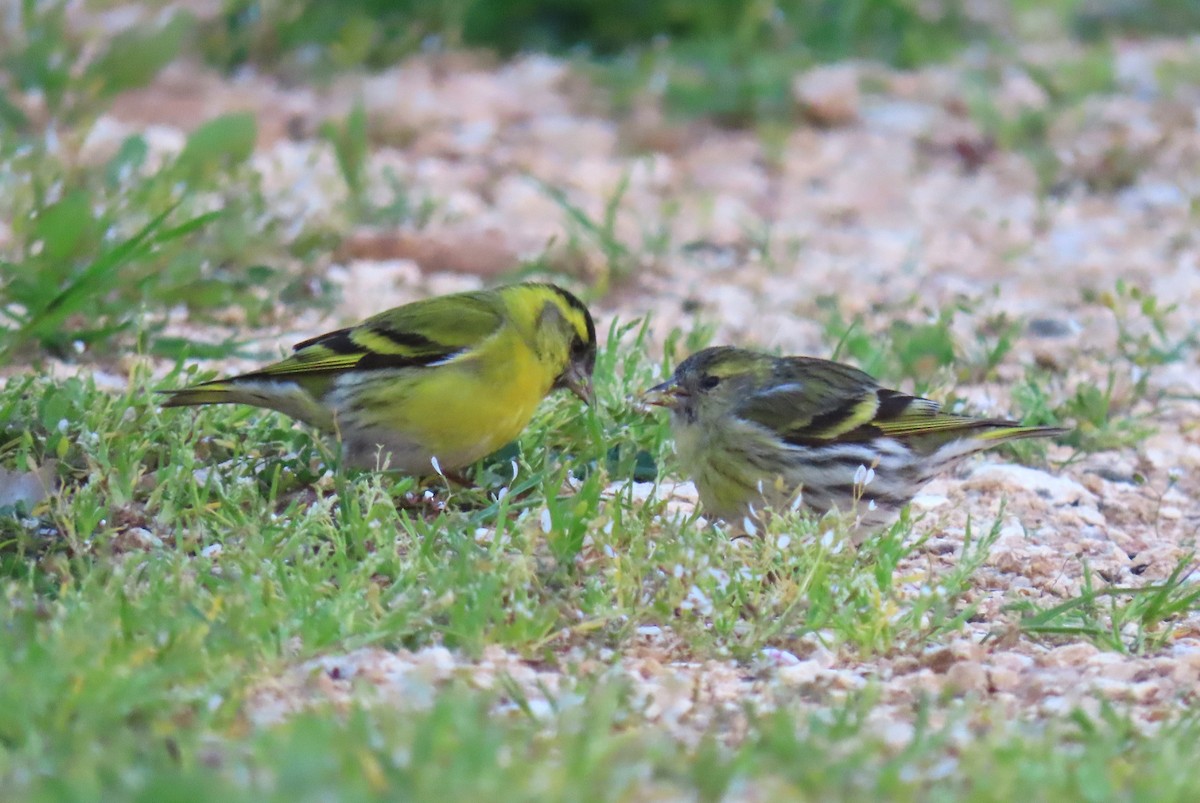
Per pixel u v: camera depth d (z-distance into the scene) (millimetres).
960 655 9125
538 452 11898
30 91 21859
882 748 7512
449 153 22328
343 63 25172
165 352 14328
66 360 14141
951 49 28234
